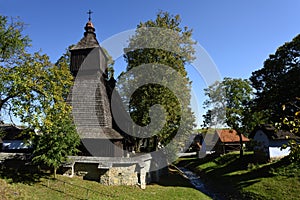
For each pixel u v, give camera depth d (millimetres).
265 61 37344
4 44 21688
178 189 24953
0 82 18750
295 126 8266
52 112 19750
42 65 20203
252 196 22500
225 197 24516
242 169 31969
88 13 29688
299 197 19844
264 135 33406
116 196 19328
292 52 33906
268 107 34188
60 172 22844
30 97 19062
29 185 18344
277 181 23688
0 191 15633
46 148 20094
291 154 8516
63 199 17000
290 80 31234
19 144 39438
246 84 37375
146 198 20156
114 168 22219
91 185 20828
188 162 49438
